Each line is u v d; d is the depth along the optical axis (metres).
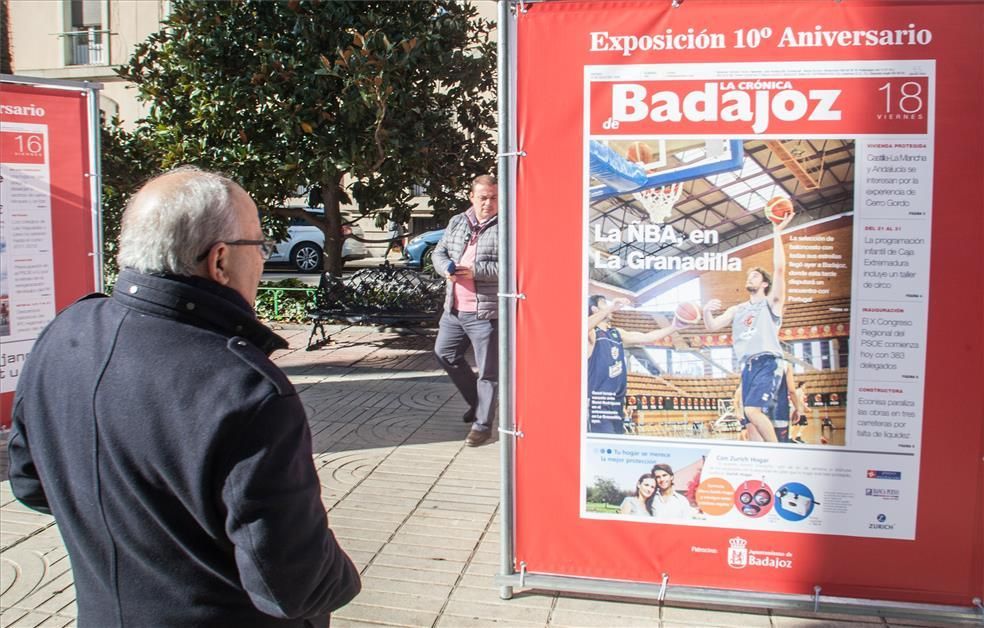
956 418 3.15
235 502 1.55
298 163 8.89
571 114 3.29
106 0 18.59
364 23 8.93
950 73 3.04
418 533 4.44
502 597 3.65
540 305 3.41
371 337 10.20
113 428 1.65
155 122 9.45
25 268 5.57
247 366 1.64
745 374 3.27
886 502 3.22
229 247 1.77
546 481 3.49
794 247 3.18
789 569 3.31
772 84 3.13
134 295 1.71
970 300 3.10
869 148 3.10
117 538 1.67
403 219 10.41
